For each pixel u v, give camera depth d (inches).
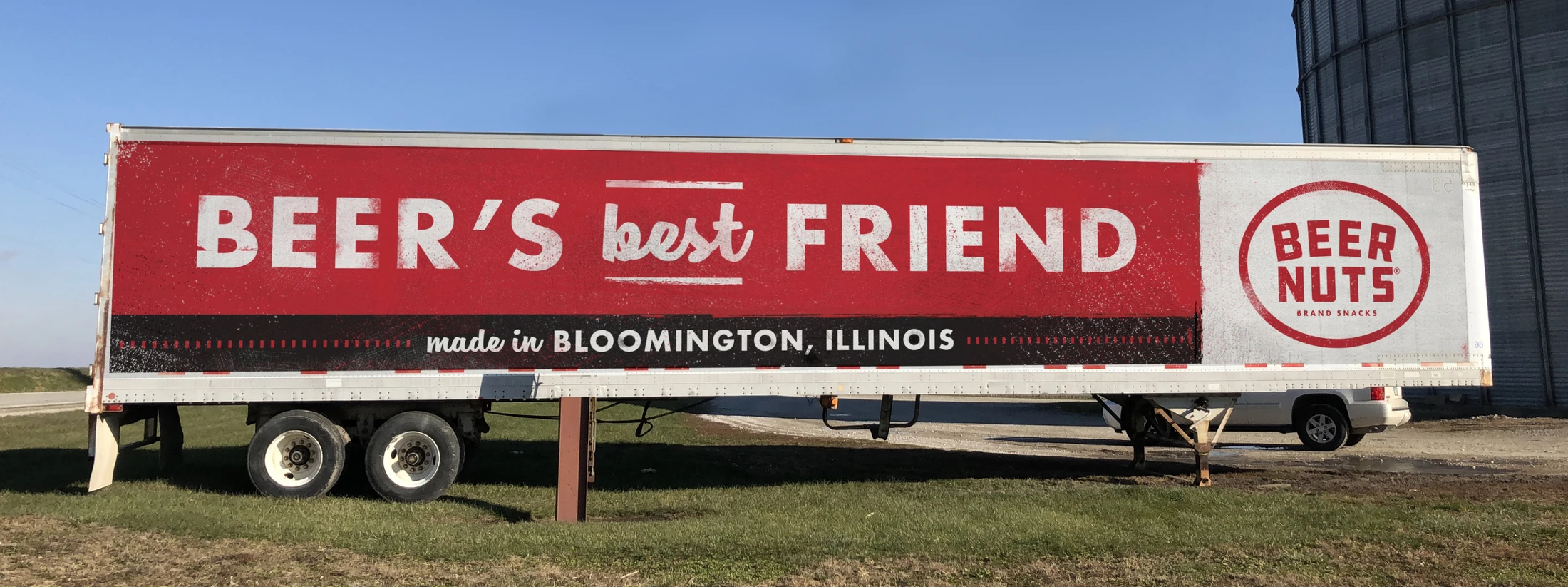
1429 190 369.1
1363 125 940.6
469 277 331.9
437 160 335.0
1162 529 266.8
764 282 340.5
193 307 324.5
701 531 262.8
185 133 329.4
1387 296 362.9
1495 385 823.7
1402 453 504.7
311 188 330.6
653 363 334.3
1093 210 354.3
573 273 334.6
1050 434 666.2
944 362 344.2
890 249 345.7
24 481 364.2
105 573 214.4
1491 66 834.2
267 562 225.9
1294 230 361.4
